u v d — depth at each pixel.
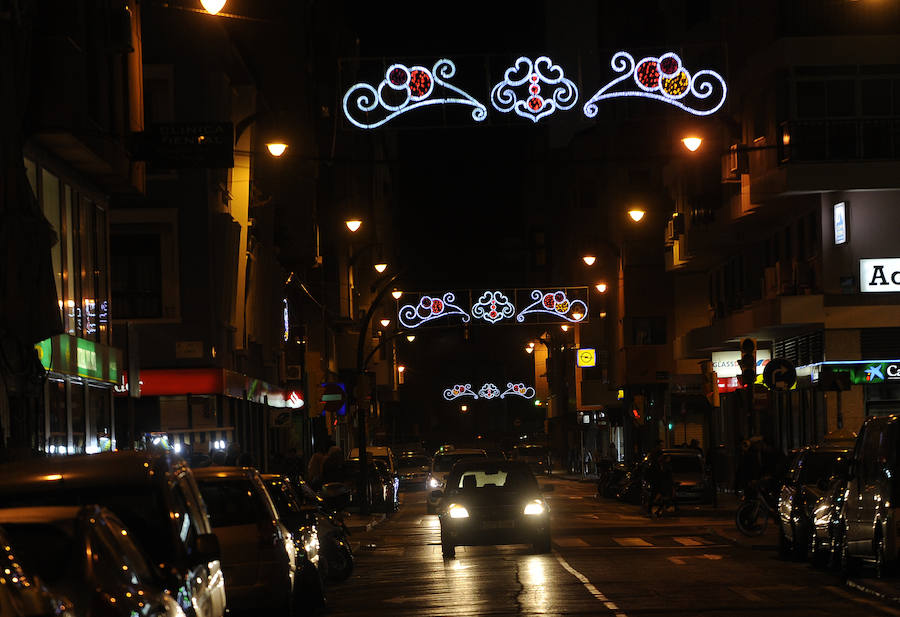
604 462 80.00
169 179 52.00
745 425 74.81
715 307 78.56
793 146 53.78
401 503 81.25
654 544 40.25
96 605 9.91
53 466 13.77
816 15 54.56
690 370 85.50
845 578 27.33
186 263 51.94
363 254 117.56
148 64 51.56
